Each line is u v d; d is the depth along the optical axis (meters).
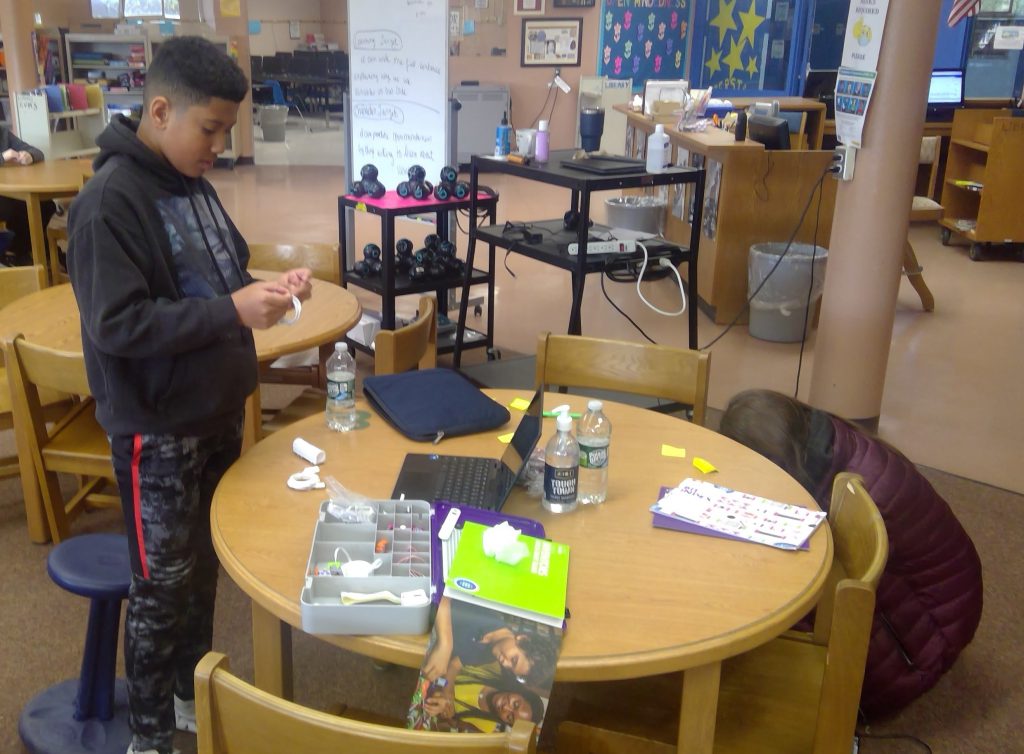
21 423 2.58
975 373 4.57
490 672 1.21
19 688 2.18
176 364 1.62
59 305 2.84
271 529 1.51
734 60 10.05
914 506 2.00
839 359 3.69
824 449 2.03
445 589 1.30
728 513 1.60
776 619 1.32
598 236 3.69
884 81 3.34
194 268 1.68
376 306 5.18
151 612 1.74
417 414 1.92
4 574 2.63
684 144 5.56
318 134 13.06
